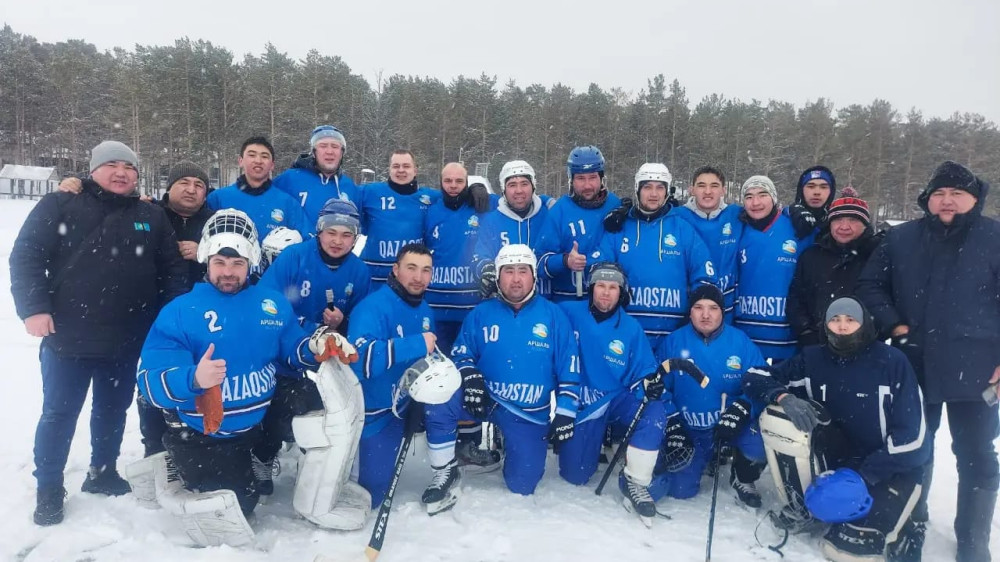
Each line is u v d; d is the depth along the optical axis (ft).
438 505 12.44
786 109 169.07
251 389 11.30
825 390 12.20
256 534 11.42
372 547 10.62
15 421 16.08
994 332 11.25
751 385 12.62
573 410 13.38
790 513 12.22
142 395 12.23
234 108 147.02
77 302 11.59
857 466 12.16
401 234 17.52
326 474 11.27
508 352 13.58
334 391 11.02
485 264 15.83
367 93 149.18
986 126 166.61
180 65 145.18
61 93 166.40
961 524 11.48
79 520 11.44
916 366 11.98
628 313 15.72
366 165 141.90
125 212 12.15
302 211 16.53
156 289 12.83
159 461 11.44
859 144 157.28
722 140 158.71
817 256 14.57
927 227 11.94
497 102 161.17
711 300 13.84
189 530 10.81
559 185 159.12
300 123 137.90
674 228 15.71
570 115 160.25
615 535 11.89
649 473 12.68
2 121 171.42
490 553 11.05
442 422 12.65
